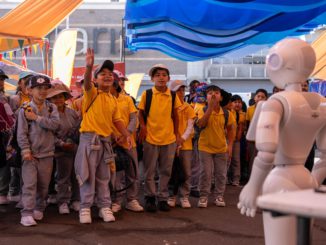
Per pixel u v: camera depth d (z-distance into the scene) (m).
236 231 4.96
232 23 8.22
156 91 5.67
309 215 1.53
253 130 2.80
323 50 10.43
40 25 9.20
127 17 7.54
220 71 21.03
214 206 6.24
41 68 21.86
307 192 1.82
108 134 5.13
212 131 5.98
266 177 2.64
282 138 2.69
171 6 7.46
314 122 2.69
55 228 4.87
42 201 5.24
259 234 4.86
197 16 7.80
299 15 7.94
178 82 6.15
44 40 9.93
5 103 5.39
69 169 5.59
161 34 9.47
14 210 5.73
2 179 6.02
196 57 12.19
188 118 5.86
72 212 5.67
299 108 2.63
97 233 4.71
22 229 4.82
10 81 19.23
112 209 5.69
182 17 7.81
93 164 5.04
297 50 2.70
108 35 22.12
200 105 6.59
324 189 1.89
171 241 4.51
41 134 4.97
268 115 2.61
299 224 1.78
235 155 8.12
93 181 5.09
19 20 8.63
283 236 2.61
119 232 4.77
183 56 12.04
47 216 5.43
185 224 5.20
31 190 4.96
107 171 5.21
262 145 2.56
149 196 5.81
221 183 6.24
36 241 4.40
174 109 5.71
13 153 5.00
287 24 8.34
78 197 5.80
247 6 6.73
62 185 5.58
